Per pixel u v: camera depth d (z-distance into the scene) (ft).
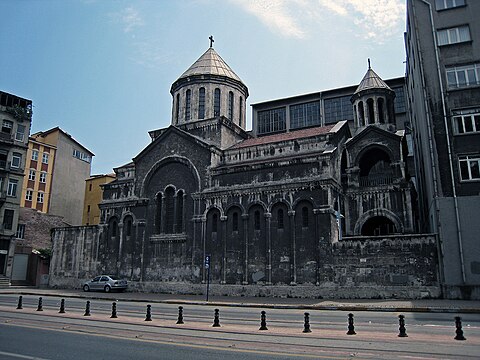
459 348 38.27
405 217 113.70
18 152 180.96
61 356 36.14
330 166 110.83
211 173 126.93
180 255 126.52
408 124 161.58
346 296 100.73
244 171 121.49
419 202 136.05
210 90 149.69
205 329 50.78
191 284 121.80
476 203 91.35
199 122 143.64
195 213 126.41
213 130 141.28
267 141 135.23
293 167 114.42
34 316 63.36
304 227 109.70
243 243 116.57
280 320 62.18
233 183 122.31
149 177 139.44
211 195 124.57
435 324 56.80
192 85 151.02
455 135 96.37
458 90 98.53
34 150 225.76
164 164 137.49
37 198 223.30
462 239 90.84
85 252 147.95
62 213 236.02
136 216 138.31
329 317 66.85
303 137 122.62
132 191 141.90
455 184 93.76
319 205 108.58
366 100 137.08
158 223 134.82
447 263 91.45
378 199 118.11
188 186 131.23
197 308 84.53
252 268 114.01
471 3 102.94
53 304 87.66
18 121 182.91
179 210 132.05
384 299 95.71
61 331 49.21
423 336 45.29
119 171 150.20
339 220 110.93
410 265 96.12
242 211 118.62
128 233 139.33
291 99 183.01
